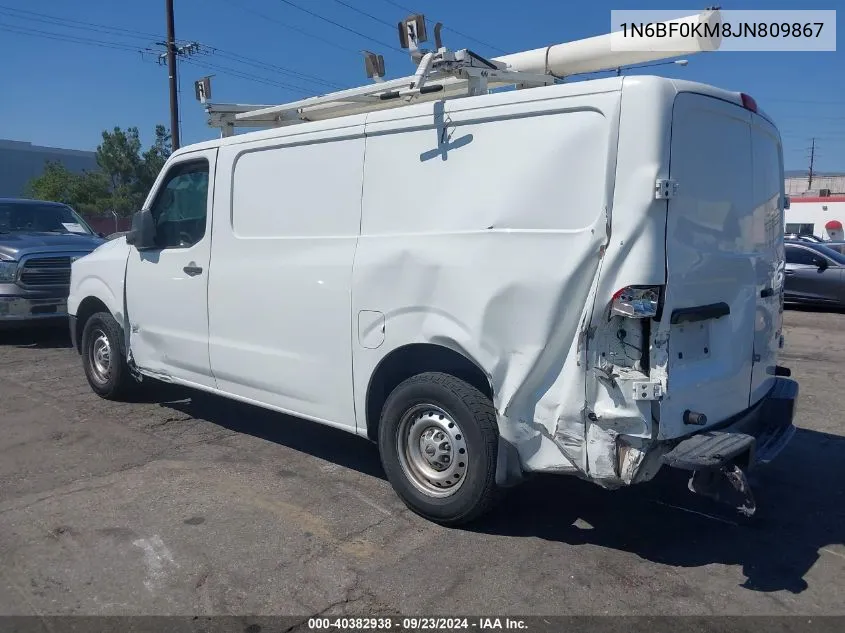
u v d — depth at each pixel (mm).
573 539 4195
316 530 4258
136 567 3814
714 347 4082
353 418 4691
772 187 4754
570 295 3643
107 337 6809
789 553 4094
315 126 4812
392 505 4625
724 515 4578
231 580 3691
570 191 3658
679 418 3730
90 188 44531
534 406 3854
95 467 5277
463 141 4066
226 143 5453
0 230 11031
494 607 3473
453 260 4047
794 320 14172
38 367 8672
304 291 4855
